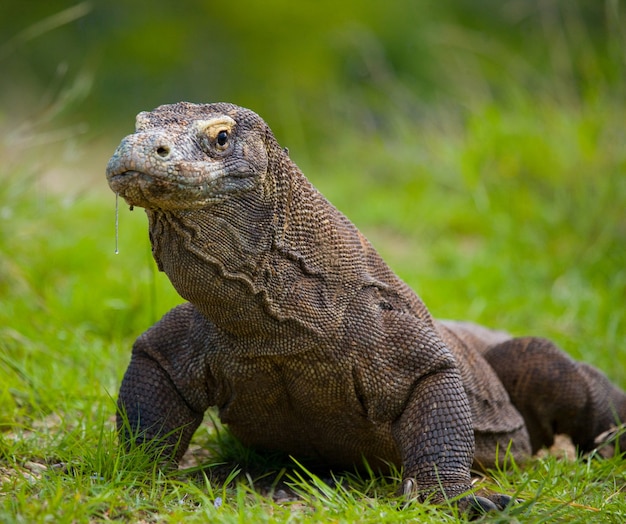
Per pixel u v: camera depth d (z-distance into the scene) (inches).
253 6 1582.2
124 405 321.4
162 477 301.3
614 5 690.8
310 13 1569.9
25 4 1472.7
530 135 745.6
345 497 296.7
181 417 322.3
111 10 1557.6
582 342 502.6
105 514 266.8
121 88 1455.5
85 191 573.3
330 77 1414.9
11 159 555.8
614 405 403.2
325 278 307.7
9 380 386.0
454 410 309.4
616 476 337.7
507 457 352.2
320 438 327.3
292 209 301.3
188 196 270.7
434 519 272.7
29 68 1364.4
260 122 295.3
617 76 714.8
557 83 784.3
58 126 1019.3
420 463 304.0
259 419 326.0
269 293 295.0
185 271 284.5
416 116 1015.6
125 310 482.6
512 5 1325.0
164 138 267.7
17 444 319.6
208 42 1556.3
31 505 260.2
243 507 269.4
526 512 276.1
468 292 602.2
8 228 519.5
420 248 733.3
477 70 912.9
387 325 318.7
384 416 316.5
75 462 304.0
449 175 831.7
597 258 625.9
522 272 632.4
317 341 303.9
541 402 385.1
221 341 309.9
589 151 707.4
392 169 928.9
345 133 1047.6
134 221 713.0
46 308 474.9
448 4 1652.3
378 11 1549.0
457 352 353.7
